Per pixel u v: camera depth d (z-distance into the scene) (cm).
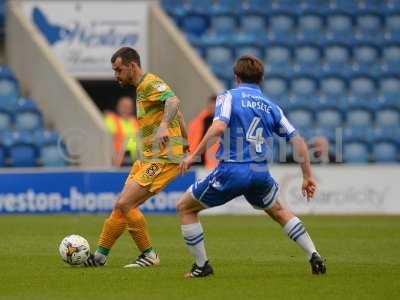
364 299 2833
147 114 3541
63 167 7056
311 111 8069
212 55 8450
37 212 6431
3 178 6412
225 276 3325
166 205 6481
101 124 6775
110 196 6462
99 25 7931
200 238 3244
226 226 5612
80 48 7925
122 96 8619
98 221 5841
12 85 7738
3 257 3975
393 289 3019
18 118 7506
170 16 8719
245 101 3177
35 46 7612
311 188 3256
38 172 6425
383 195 6712
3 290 3030
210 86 7512
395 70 8725
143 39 7944
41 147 7269
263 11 8944
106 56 7938
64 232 5138
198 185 3191
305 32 8912
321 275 3325
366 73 8594
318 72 8475
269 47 8600
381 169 6712
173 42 7888
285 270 3506
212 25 8762
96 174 6444
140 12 7950
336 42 8794
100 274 3397
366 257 4006
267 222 5903
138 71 3547
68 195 6431
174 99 3466
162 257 4012
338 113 8112
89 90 8588
